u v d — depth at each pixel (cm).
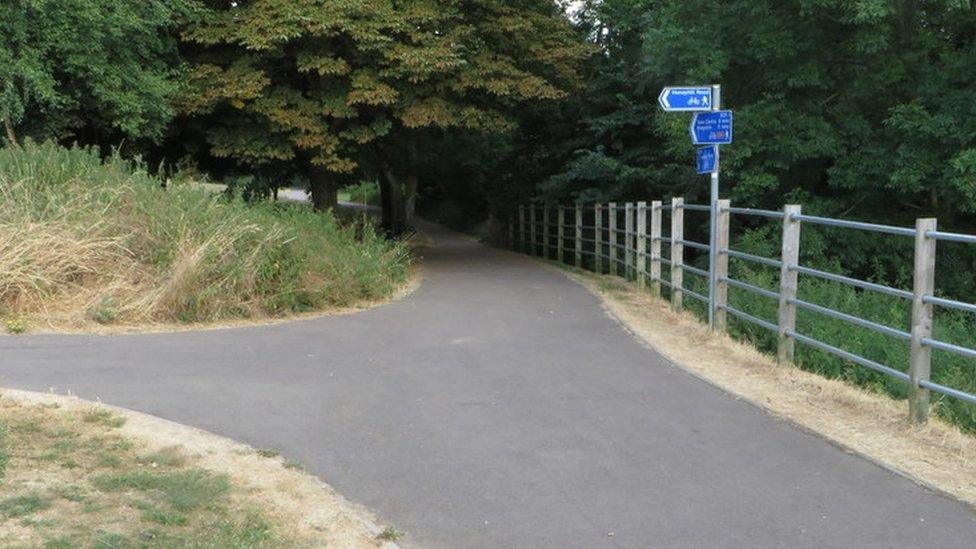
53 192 1139
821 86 1606
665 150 1970
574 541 471
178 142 1973
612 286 1577
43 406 641
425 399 738
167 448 573
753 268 1480
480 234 3600
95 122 1587
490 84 1827
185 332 998
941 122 1418
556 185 2312
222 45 1800
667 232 2055
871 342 1005
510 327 1096
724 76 1769
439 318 1155
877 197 1686
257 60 1758
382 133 1831
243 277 1119
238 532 454
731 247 1656
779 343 888
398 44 1712
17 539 416
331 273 1258
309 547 449
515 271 1886
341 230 1566
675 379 826
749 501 526
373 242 1548
